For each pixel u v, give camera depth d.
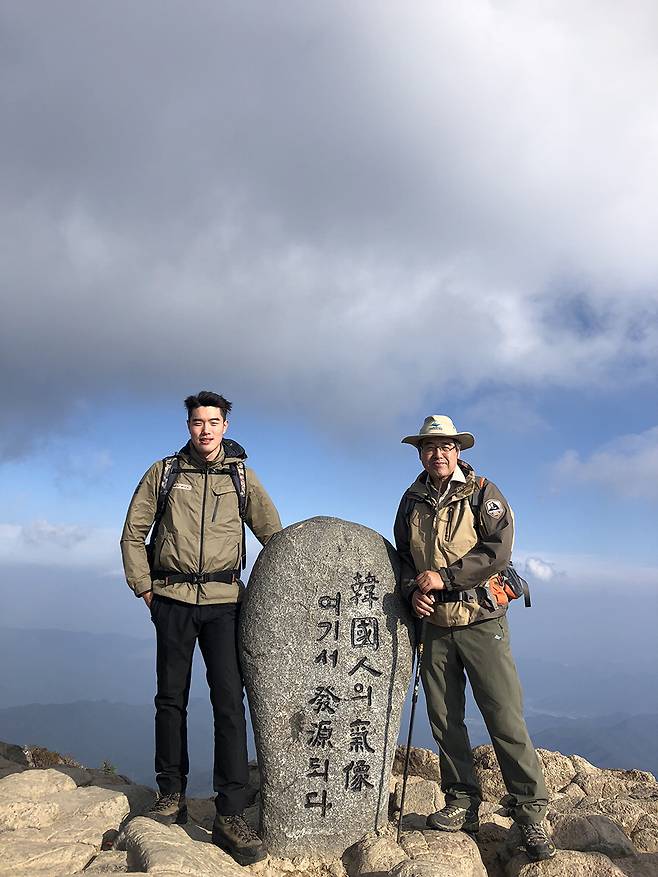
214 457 2.88
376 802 2.87
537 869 2.66
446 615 2.81
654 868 2.79
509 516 2.86
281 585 2.93
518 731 2.77
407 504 3.01
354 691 2.89
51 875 2.22
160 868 2.09
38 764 4.20
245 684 2.91
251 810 3.27
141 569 2.82
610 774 4.10
